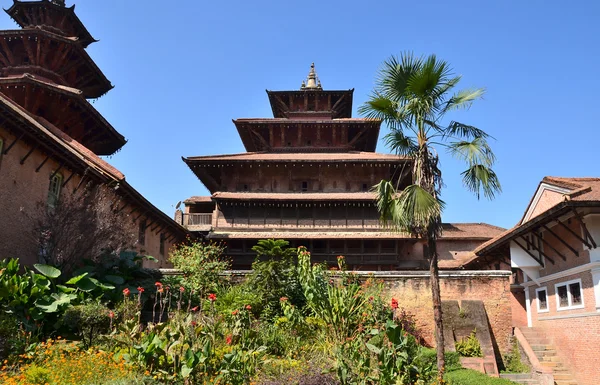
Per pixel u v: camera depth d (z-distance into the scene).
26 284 12.49
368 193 34.75
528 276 23.05
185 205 41.34
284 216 34.38
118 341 10.38
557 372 19.31
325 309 14.30
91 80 29.75
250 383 9.70
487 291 21.44
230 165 35.16
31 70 25.69
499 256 26.88
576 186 18.00
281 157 35.56
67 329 12.62
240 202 34.06
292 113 42.28
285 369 10.94
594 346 17.27
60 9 28.25
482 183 14.49
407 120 14.77
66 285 14.96
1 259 15.48
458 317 20.66
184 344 9.88
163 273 20.34
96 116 25.77
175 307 16.75
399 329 10.20
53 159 18.64
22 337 11.01
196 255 20.55
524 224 19.41
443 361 13.09
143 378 8.82
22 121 15.19
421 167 14.35
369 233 33.28
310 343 13.90
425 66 14.24
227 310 14.98
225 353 10.50
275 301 17.14
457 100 14.81
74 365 9.41
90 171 19.97
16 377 8.66
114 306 14.41
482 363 19.20
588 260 17.47
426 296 20.92
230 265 32.78
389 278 21.09
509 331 21.17
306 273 15.19
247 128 39.03
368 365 10.46
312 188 36.12
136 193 23.03
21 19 28.42
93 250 17.67
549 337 21.11
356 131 40.19
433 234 14.00
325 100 42.50
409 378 10.02
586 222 17.25
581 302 18.27
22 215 16.62
